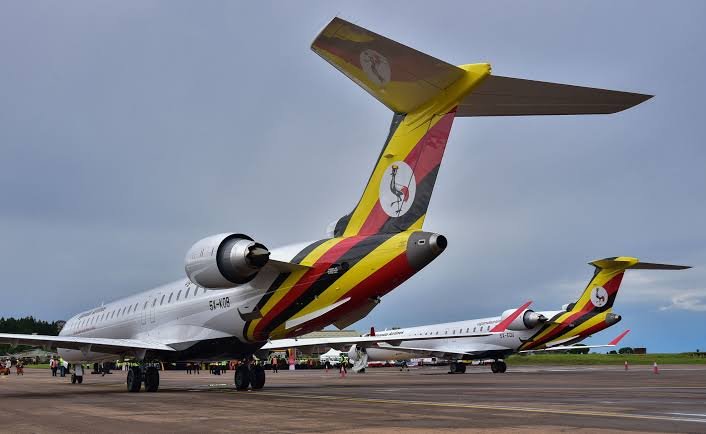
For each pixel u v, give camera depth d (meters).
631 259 36.94
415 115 14.43
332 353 76.56
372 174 15.48
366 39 11.22
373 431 8.16
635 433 7.62
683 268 35.44
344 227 16.11
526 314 39.22
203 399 15.11
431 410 11.23
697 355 91.81
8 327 119.31
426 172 14.09
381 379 30.95
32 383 30.62
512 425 8.67
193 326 19.47
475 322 44.00
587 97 11.77
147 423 9.74
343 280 15.24
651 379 25.84
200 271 16.06
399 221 14.66
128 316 22.86
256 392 18.17
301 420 9.73
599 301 38.38
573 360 76.38
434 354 43.59
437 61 11.93
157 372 19.80
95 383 30.39
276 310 16.61
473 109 13.41
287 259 16.52
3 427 9.55
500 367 42.56
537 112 12.77
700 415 10.02
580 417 9.76
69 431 8.92
